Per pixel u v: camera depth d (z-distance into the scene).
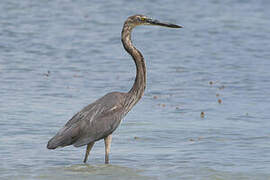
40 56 23.75
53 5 37.97
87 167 11.09
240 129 13.88
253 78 20.25
